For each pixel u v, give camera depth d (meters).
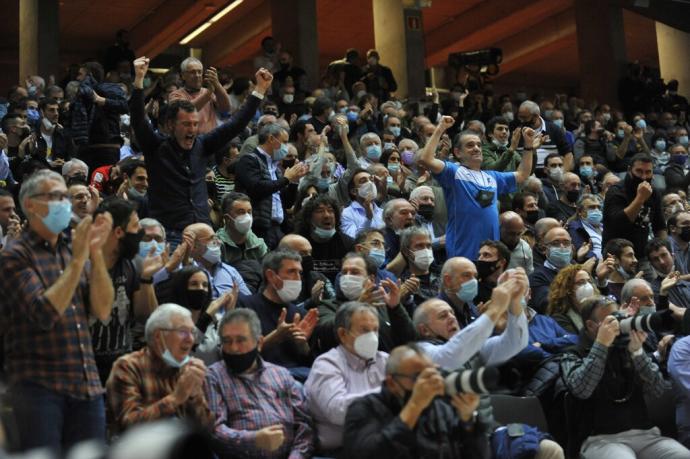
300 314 6.44
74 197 7.46
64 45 25.97
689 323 6.80
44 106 12.19
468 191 8.22
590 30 24.03
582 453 6.07
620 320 6.06
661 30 25.17
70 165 9.28
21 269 4.33
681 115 22.53
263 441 4.92
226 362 5.32
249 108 7.73
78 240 4.27
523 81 34.59
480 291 7.60
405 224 8.60
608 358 6.16
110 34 25.86
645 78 23.06
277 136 8.94
